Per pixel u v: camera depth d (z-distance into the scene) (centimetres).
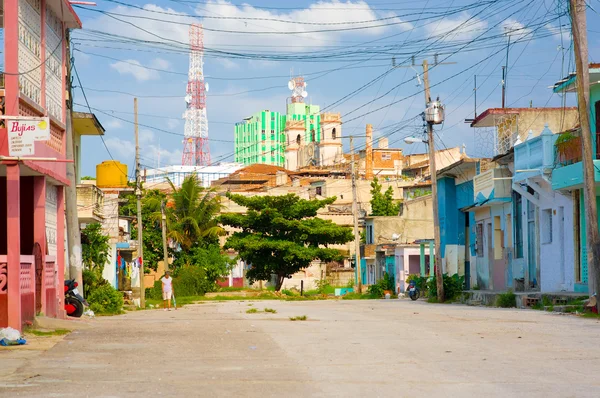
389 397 888
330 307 3341
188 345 1500
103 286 3053
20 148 1648
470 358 1238
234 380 1027
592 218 2269
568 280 3050
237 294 5684
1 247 2014
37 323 1836
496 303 3142
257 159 17225
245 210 7850
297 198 6241
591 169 2267
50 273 2114
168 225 5975
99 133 3653
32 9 1950
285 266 6238
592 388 938
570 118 3938
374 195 7988
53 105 2197
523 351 1323
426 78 3941
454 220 4766
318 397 892
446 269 4731
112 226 4572
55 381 1026
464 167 4494
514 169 3484
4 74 1767
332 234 6119
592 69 2617
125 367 1170
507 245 3816
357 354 1314
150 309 3762
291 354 1327
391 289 5900
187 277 5728
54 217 2259
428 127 3981
